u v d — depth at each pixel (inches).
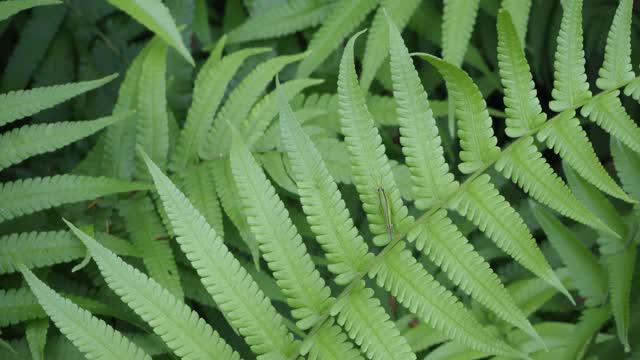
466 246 28.0
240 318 27.3
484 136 28.9
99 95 36.6
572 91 29.4
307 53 33.4
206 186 32.2
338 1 36.5
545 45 39.6
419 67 39.2
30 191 30.1
